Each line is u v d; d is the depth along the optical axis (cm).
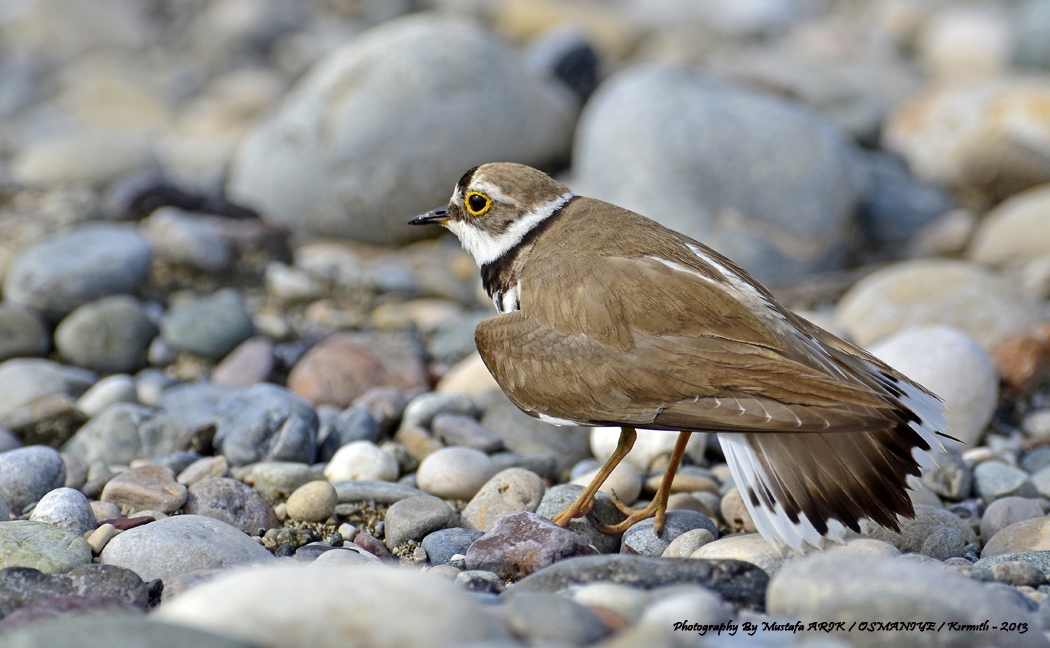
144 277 1420
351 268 1580
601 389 790
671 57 2511
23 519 859
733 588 666
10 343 1268
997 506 868
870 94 2309
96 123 2303
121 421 1047
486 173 925
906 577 597
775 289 1501
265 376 1237
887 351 1080
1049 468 973
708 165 1553
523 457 980
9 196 1716
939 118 1948
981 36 2652
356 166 1662
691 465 1009
